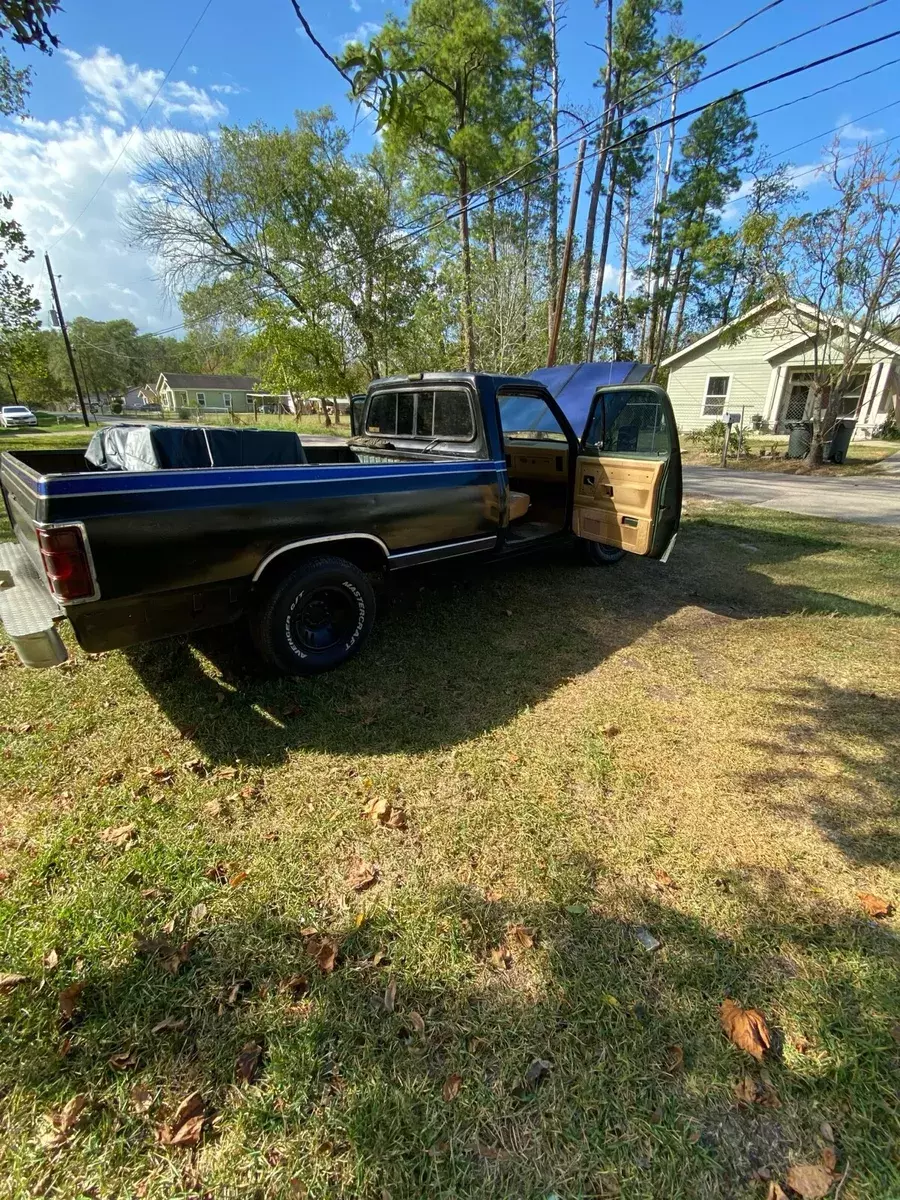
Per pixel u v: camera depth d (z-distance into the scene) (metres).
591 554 5.49
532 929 1.85
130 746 2.79
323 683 3.37
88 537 2.36
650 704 3.19
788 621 4.33
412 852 2.17
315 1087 1.43
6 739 2.81
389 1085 1.43
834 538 6.77
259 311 19.89
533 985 1.68
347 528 3.25
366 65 2.22
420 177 19.42
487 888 2.01
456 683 3.41
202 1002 1.63
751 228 12.95
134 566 2.51
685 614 4.47
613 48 20.53
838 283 12.24
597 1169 1.27
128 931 1.85
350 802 2.43
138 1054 1.50
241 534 2.82
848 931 1.84
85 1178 1.27
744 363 20.16
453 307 18.69
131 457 3.46
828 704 3.19
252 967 1.74
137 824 2.30
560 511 5.09
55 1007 1.62
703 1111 1.38
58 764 2.65
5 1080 1.45
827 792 2.49
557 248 25.81
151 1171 1.28
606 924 1.87
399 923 1.88
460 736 2.89
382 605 4.59
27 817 2.32
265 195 19.11
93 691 3.25
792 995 1.64
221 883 2.04
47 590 2.76
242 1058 1.49
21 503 2.99
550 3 19.19
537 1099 1.40
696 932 1.84
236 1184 1.26
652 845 2.20
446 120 17.02
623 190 27.03
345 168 18.94
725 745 2.82
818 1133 1.34
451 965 1.73
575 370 7.20
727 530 7.18
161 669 3.49
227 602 2.92
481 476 3.96
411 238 19.05
